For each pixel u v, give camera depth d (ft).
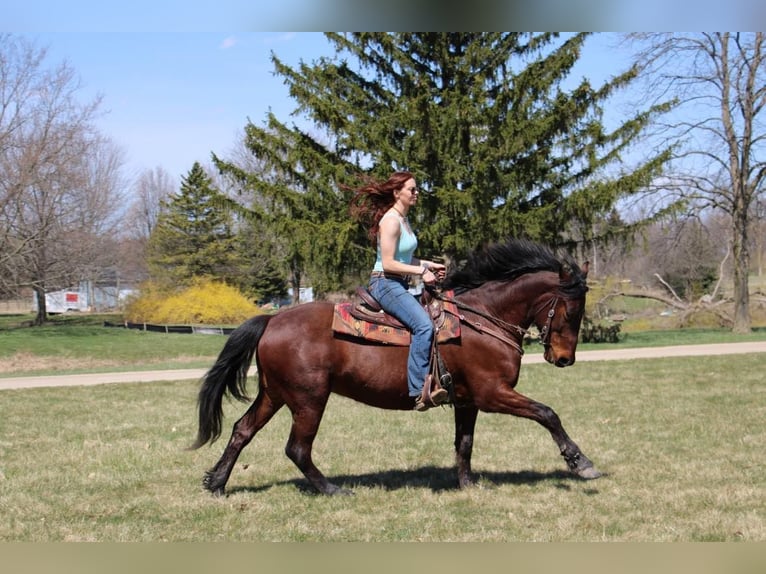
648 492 20.71
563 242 82.23
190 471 24.32
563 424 31.76
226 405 41.52
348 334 20.33
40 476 23.57
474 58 78.43
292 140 84.43
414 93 79.87
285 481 23.04
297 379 20.35
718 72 90.33
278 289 172.55
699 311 106.63
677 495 20.29
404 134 82.02
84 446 28.73
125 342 101.81
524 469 24.03
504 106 76.23
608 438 28.48
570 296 20.97
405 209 20.52
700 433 29.17
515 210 78.84
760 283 138.00
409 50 82.48
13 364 82.43
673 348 69.41
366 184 20.85
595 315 95.86
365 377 20.29
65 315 181.27
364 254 81.56
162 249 163.32
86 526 18.43
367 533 17.70
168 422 34.63
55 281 120.37
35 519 19.04
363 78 85.76
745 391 40.45
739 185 91.71
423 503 20.24
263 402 21.33
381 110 82.28
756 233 105.91
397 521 18.66
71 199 115.65
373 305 20.70
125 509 19.92
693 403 36.86
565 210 79.15
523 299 21.36
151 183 246.06
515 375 20.83
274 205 84.12
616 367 53.57
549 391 42.32
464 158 78.48
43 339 103.65
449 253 81.66
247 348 20.88
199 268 158.30
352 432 31.01
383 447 27.99
